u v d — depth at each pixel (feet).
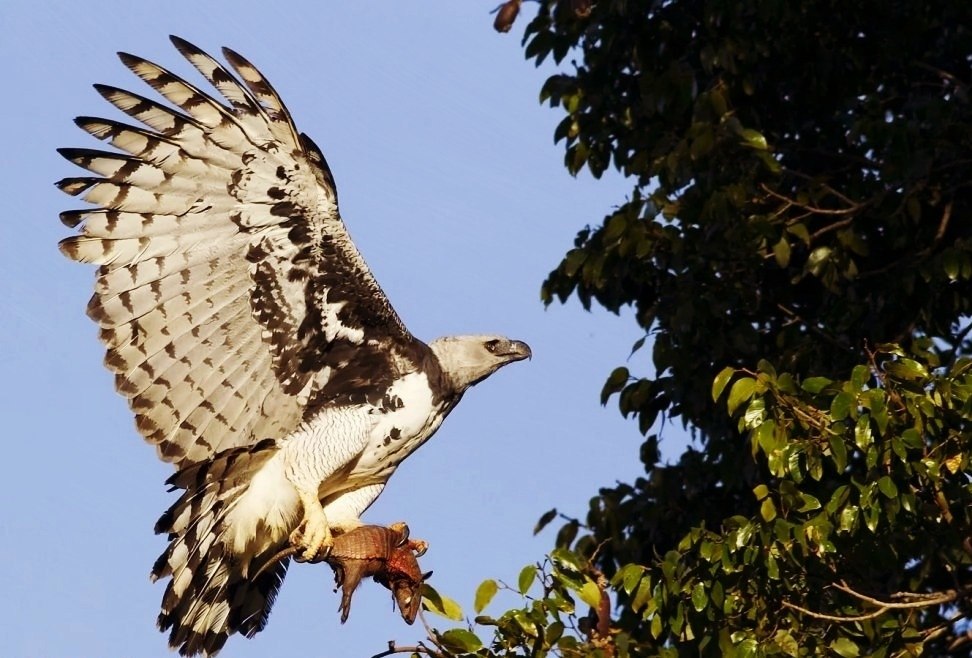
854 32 47.34
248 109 39.01
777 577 36.09
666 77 45.96
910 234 45.19
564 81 49.96
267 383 41.22
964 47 46.50
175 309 40.29
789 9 45.55
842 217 45.88
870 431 35.29
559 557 34.63
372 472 42.04
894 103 47.60
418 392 42.37
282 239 40.52
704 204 44.37
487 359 44.09
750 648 35.78
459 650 33.55
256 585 41.24
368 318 41.96
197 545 39.68
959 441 35.99
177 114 39.19
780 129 48.65
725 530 38.55
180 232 40.09
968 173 44.32
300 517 40.19
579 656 33.99
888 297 44.80
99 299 39.83
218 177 39.81
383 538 37.68
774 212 45.55
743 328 45.42
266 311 40.98
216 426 40.81
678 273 46.37
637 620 45.68
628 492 49.47
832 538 36.73
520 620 33.81
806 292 48.03
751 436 38.17
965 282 44.93
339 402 41.52
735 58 46.29
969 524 36.78
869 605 37.19
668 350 46.73
